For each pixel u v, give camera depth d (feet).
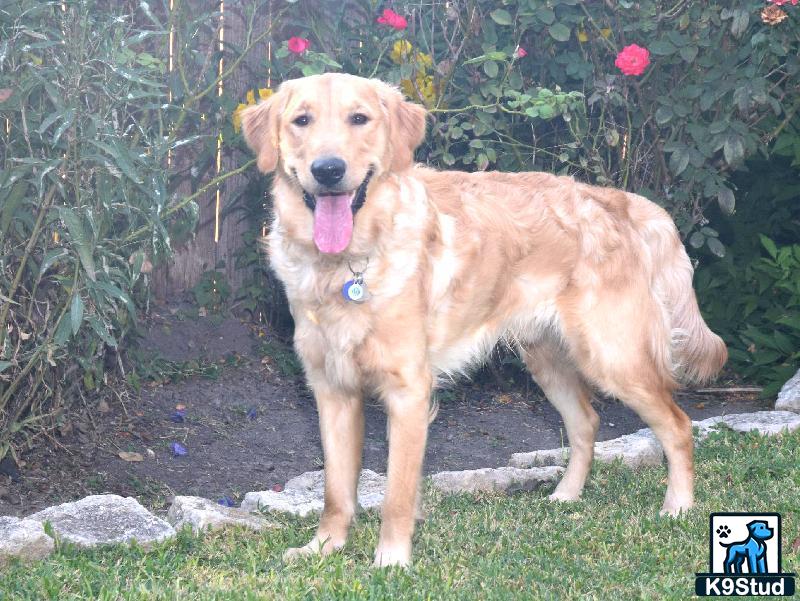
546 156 13.09
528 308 10.31
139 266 10.72
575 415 10.88
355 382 9.63
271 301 13.67
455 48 12.71
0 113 10.46
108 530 9.77
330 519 9.76
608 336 10.36
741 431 11.84
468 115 12.53
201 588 9.02
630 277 10.41
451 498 10.59
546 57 12.83
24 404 10.81
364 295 9.43
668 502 10.42
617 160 13.04
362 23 13.33
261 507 10.32
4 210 10.32
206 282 13.51
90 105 10.75
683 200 12.70
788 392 12.59
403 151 9.59
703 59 12.42
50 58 10.48
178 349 13.08
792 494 10.43
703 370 10.77
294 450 11.79
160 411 12.14
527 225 10.21
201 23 11.94
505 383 13.15
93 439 11.45
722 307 13.80
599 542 9.83
